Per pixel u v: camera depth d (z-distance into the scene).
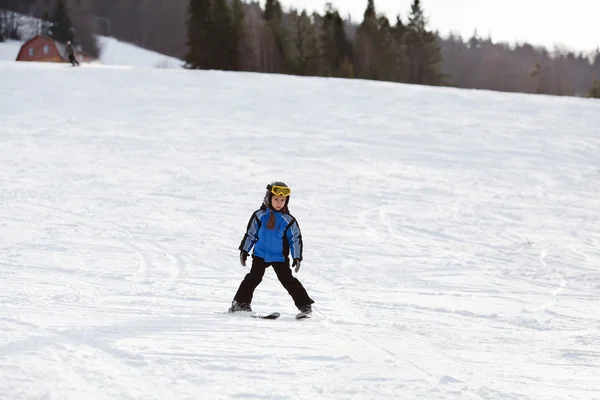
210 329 7.39
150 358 5.95
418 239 16.97
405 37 133.25
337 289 11.53
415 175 25.91
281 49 125.19
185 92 41.91
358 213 19.75
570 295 12.19
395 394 5.33
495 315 10.03
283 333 7.41
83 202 18.94
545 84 172.50
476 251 16.00
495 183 25.42
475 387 5.68
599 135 35.66
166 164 25.27
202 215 18.25
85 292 9.76
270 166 25.89
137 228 16.23
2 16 170.12
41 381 5.11
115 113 35.31
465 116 38.91
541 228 19.22
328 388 5.36
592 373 6.68
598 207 22.55
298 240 8.91
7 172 22.58
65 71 48.53
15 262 12.01
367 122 35.69
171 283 11.16
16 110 35.09
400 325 8.71
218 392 5.11
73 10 180.00
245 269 12.84
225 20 104.12
